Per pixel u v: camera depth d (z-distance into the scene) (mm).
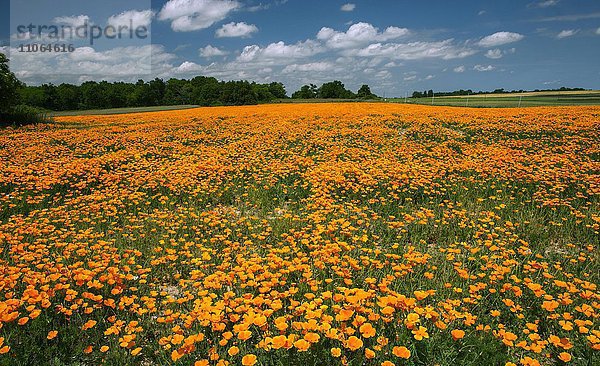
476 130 19688
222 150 15625
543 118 22375
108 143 17797
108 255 5824
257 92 92375
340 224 7730
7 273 5172
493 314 4367
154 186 10164
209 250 6227
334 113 31328
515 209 8414
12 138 19219
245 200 9633
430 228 7555
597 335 3895
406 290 5098
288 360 3699
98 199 8969
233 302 4426
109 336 4309
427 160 13008
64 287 4723
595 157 13242
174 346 4031
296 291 4688
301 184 10766
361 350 3861
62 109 86312
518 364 3838
